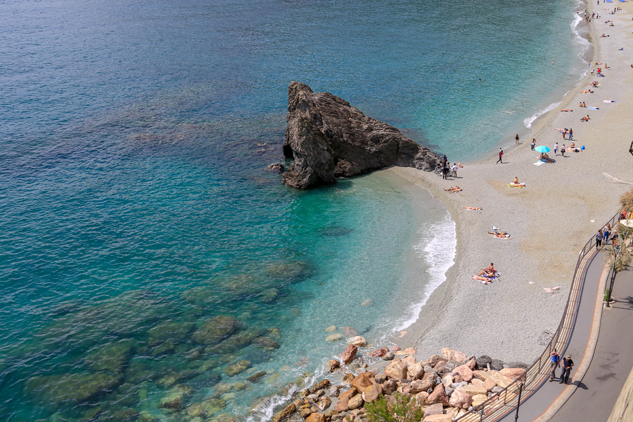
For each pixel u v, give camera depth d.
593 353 29.78
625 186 55.84
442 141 75.38
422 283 42.38
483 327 35.53
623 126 75.38
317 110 64.94
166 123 81.94
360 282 43.03
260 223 53.53
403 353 33.91
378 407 24.98
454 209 54.59
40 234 49.59
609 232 42.19
